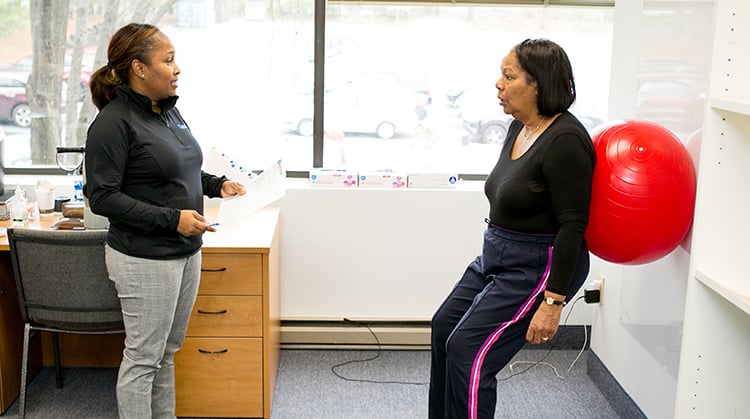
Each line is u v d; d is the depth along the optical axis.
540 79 2.16
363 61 3.40
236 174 2.97
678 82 2.33
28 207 3.07
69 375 3.22
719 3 1.82
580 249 2.21
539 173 2.16
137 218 2.23
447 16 3.35
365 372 3.29
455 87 3.43
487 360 2.28
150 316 2.36
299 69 3.40
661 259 2.50
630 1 2.84
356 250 3.41
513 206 2.21
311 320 3.48
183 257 2.38
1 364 2.84
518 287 2.24
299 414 2.92
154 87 2.28
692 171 2.18
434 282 3.45
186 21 3.33
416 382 3.21
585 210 2.13
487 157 3.52
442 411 2.60
